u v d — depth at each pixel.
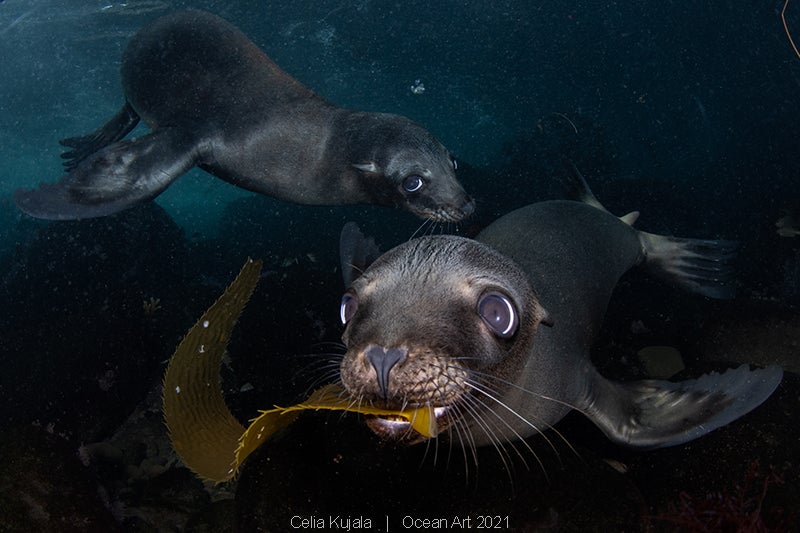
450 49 4.60
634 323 1.11
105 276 1.42
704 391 0.66
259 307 1.18
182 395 0.33
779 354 0.93
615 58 4.82
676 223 1.86
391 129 0.98
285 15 3.33
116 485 0.85
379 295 0.39
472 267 0.42
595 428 0.72
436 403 0.34
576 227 0.84
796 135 2.98
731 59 4.17
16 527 0.61
